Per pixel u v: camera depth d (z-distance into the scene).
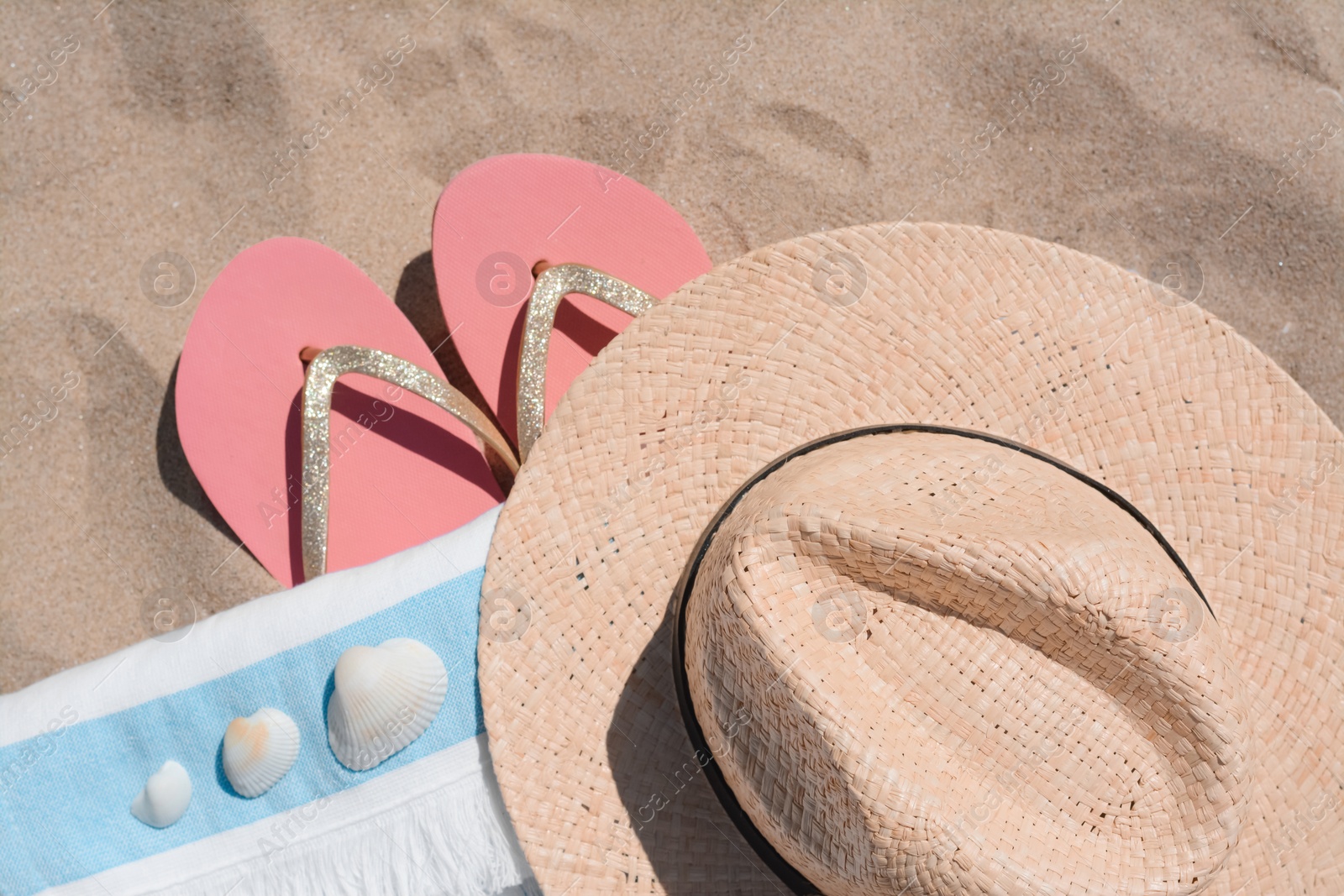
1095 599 1.14
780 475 1.31
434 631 1.53
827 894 1.25
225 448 1.92
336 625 1.53
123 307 2.07
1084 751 1.23
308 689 1.53
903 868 1.14
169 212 2.09
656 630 1.41
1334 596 1.42
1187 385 1.47
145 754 1.54
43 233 2.06
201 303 1.91
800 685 1.14
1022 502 1.24
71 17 2.07
